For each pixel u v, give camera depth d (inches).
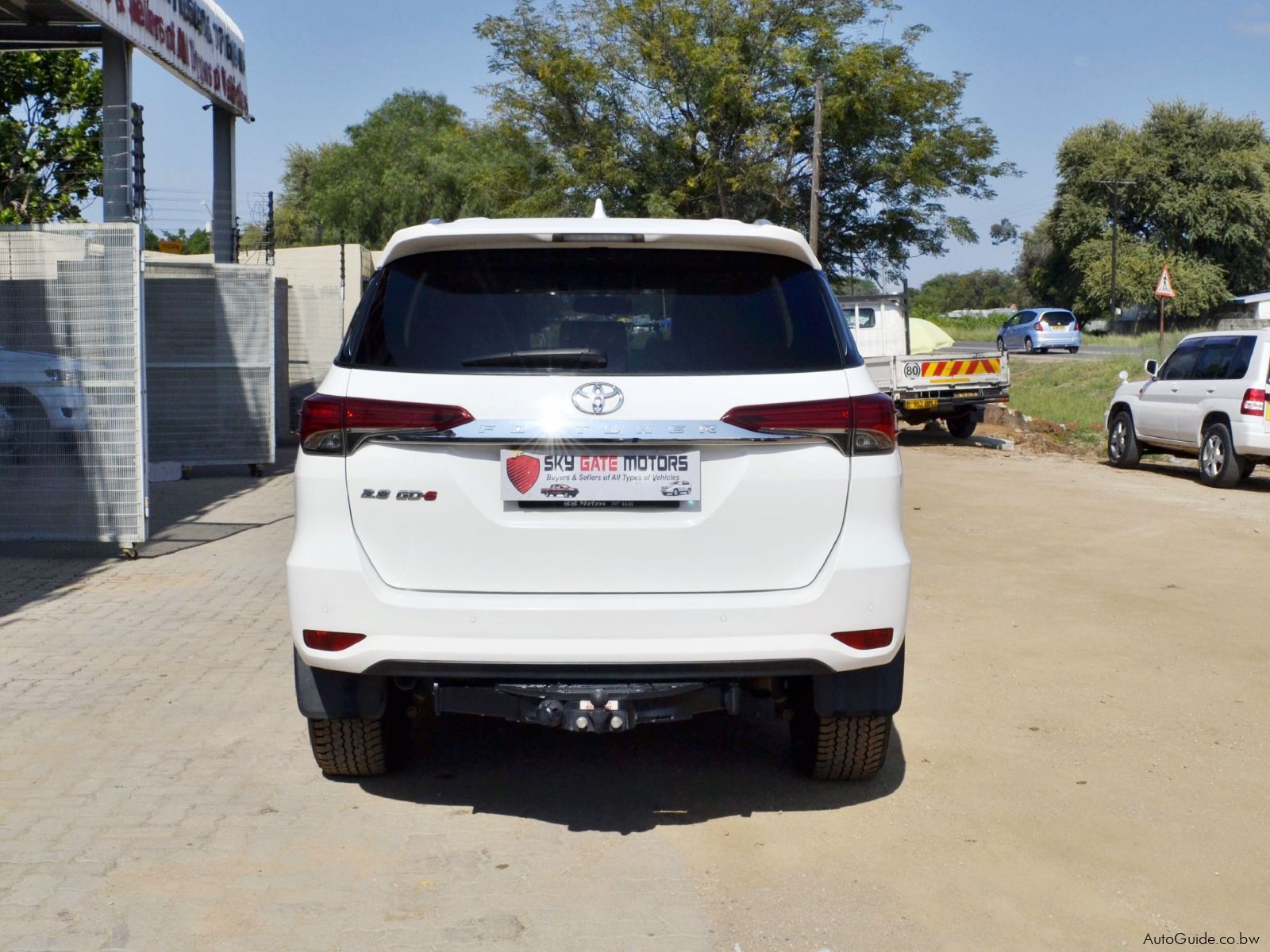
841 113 1408.7
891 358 787.4
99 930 135.6
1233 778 188.9
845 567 151.0
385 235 2309.3
